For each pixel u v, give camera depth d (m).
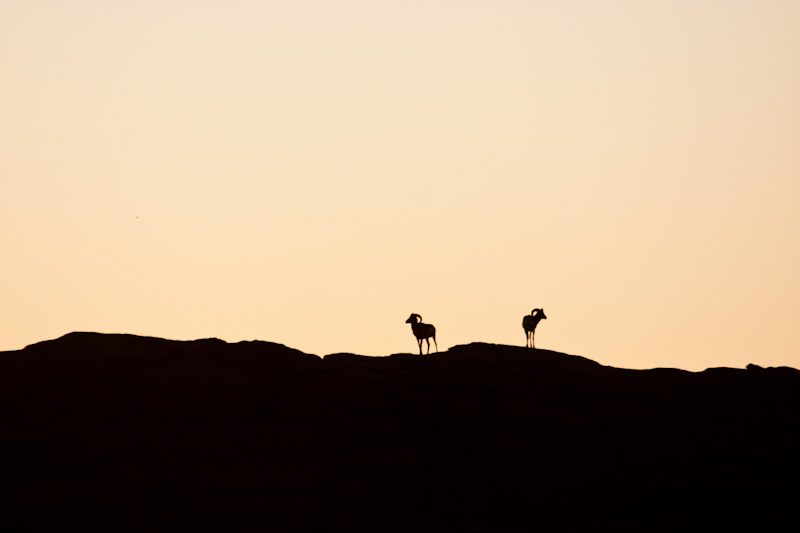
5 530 140.25
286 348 184.88
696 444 174.12
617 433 175.00
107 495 146.62
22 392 168.00
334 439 166.00
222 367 176.00
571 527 155.38
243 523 146.50
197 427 163.12
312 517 149.62
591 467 167.00
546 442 170.38
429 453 167.25
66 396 167.00
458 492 160.12
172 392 168.50
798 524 153.88
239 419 165.88
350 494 155.25
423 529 148.50
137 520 144.38
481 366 186.25
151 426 162.50
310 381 176.75
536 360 192.00
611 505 163.00
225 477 152.62
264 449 161.25
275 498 151.38
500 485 162.75
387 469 162.00
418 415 176.62
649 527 154.25
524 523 157.38
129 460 152.38
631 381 188.62
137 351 178.00
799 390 193.50
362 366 192.00
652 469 169.12
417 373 187.25
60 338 182.88
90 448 152.75
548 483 163.75
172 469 152.75
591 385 184.88
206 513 147.00
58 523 142.12
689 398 185.25
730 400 186.50
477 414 175.62
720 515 160.38
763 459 173.12
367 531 148.25
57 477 148.50
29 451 151.62
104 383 170.12
